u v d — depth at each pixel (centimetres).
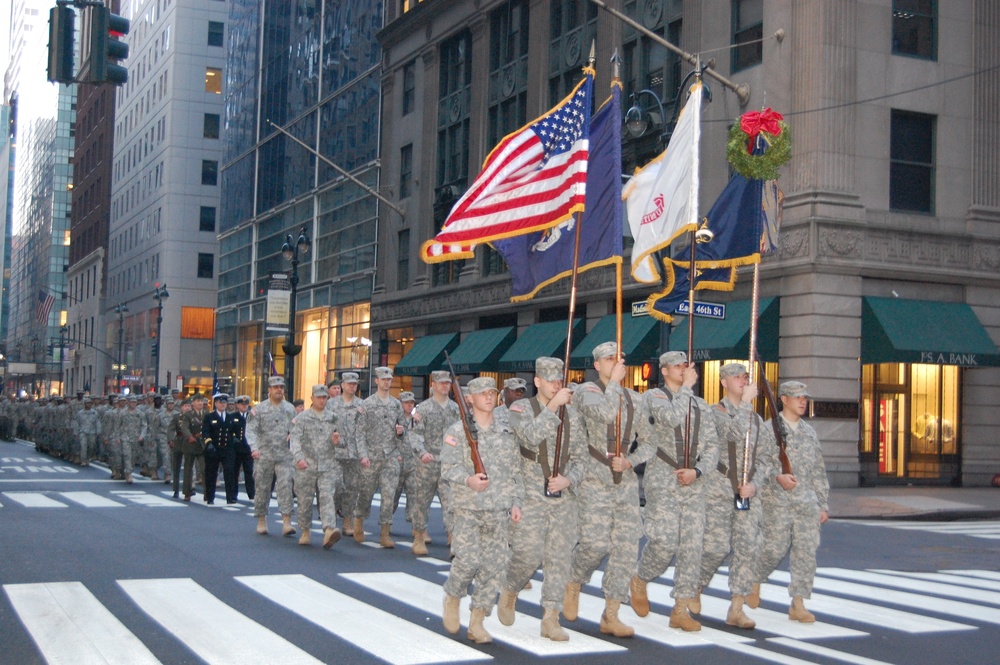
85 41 1369
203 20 8194
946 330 2555
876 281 2583
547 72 3569
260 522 1492
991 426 2723
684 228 1045
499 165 1054
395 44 4512
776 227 1194
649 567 866
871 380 2630
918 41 2688
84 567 1140
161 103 8344
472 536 799
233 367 6819
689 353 923
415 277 4256
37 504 1880
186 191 8075
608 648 789
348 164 5009
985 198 2716
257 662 730
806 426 928
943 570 1302
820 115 2534
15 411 4953
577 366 3111
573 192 964
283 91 6050
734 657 768
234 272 6875
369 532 1587
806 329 2505
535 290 1085
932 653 799
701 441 855
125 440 2488
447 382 1330
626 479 841
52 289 13212
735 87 2222
